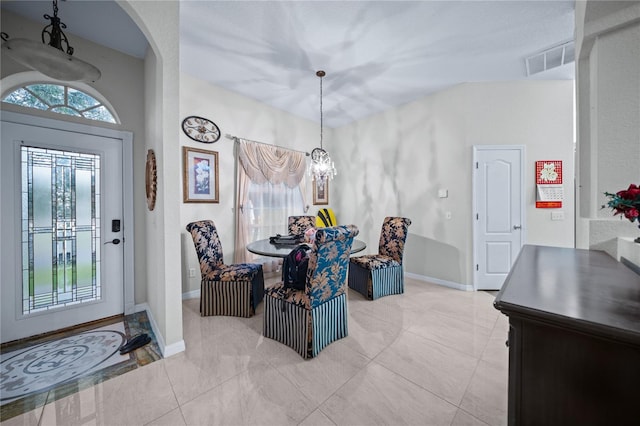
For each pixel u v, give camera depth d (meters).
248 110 3.60
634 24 1.50
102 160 2.47
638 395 0.59
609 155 1.59
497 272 3.27
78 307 2.34
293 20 2.09
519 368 0.73
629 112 1.53
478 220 3.29
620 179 1.56
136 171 2.67
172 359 1.84
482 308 2.74
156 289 2.13
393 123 4.03
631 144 1.53
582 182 1.88
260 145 3.65
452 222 3.43
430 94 3.59
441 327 2.32
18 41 1.38
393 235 3.32
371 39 2.34
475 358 1.84
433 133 3.58
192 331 2.25
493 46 2.46
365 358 1.85
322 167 3.27
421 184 3.73
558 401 0.68
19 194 2.10
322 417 1.33
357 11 2.00
